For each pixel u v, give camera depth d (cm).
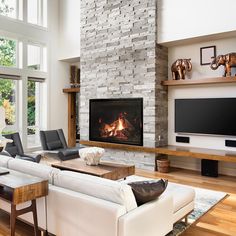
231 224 292
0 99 648
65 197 222
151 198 219
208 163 495
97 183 214
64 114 782
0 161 302
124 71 585
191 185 440
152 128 545
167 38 529
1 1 649
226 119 493
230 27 459
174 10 519
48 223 240
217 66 491
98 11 629
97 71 635
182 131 548
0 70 630
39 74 715
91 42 646
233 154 458
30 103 714
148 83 548
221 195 387
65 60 761
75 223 217
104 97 623
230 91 496
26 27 684
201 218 307
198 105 526
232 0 455
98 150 400
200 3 489
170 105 575
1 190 242
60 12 753
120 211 192
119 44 591
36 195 225
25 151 687
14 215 227
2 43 650
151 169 546
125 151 586
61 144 619
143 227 204
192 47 544
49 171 252
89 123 654
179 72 534
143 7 552
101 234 200
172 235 262
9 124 666
